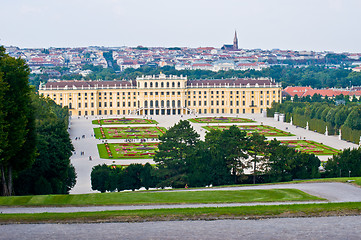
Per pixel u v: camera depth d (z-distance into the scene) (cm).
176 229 13238
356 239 12444
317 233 12862
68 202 17188
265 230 13112
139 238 12606
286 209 14862
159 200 17700
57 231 13125
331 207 15012
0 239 12538
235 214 14388
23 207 16350
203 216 14238
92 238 12625
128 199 17862
